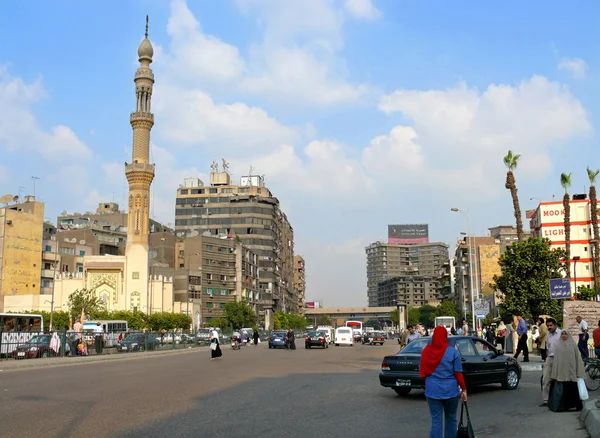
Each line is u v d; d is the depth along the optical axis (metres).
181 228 147.38
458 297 122.94
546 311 44.12
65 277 89.44
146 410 13.30
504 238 132.25
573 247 83.00
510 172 55.06
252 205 145.88
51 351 35.47
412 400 15.54
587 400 12.84
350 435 10.50
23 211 99.06
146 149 91.69
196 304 107.94
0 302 91.44
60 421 11.69
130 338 46.88
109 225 135.25
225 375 23.33
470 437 8.21
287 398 15.81
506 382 17.77
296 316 160.12
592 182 65.44
